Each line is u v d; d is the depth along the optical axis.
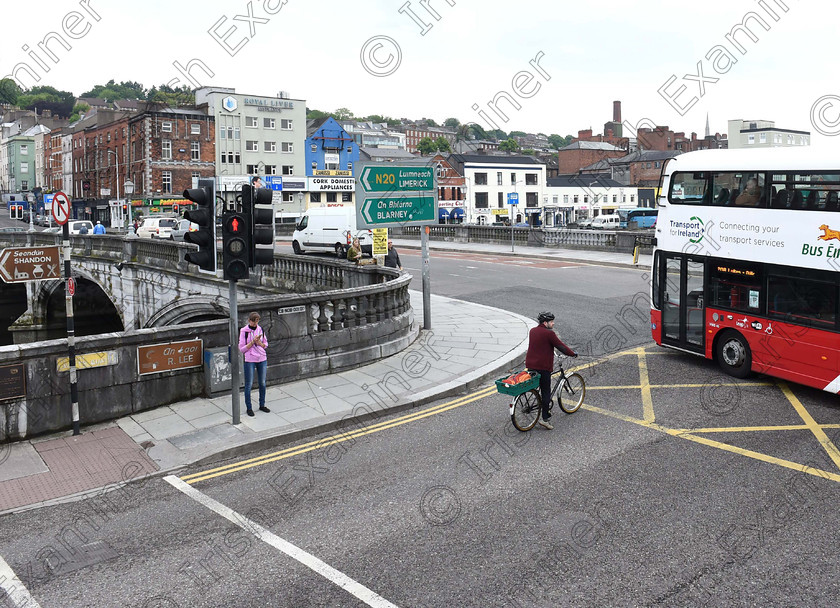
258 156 74.56
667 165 14.20
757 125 94.00
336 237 33.78
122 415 11.00
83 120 84.56
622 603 5.64
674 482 8.13
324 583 6.07
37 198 83.62
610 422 10.51
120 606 5.81
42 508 7.98
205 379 11.95
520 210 85.38
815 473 8.37
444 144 125.62
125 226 55.06
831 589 5.81
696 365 13.93
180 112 68.94
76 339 10.37
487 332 17.28
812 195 11.09
